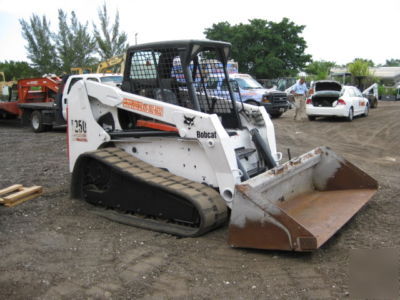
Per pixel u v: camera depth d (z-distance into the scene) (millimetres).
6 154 10633
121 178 5652
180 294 3793
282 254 4555
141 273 4188
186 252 4656
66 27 32562
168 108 5352
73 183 6289
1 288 3934
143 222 5457
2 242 5000
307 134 14492
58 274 4184
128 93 5820
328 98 17891
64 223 5598
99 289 3891
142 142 5859
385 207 6129
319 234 4520
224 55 6016
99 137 6180
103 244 4918
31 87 15883
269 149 6016
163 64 5590
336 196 5938
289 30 43031
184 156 5492
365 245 4777
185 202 5078
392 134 14391
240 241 4562
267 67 40906
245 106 6184
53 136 13961
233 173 5023
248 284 3949
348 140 13250
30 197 6613
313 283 3941
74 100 6383
